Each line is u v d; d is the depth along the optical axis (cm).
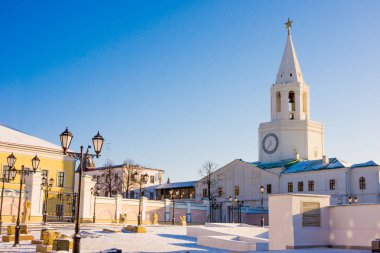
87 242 2888
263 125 8444
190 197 9181
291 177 7375
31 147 5978
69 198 6112
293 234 2041
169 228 4700
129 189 9506
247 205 7869
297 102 8212
